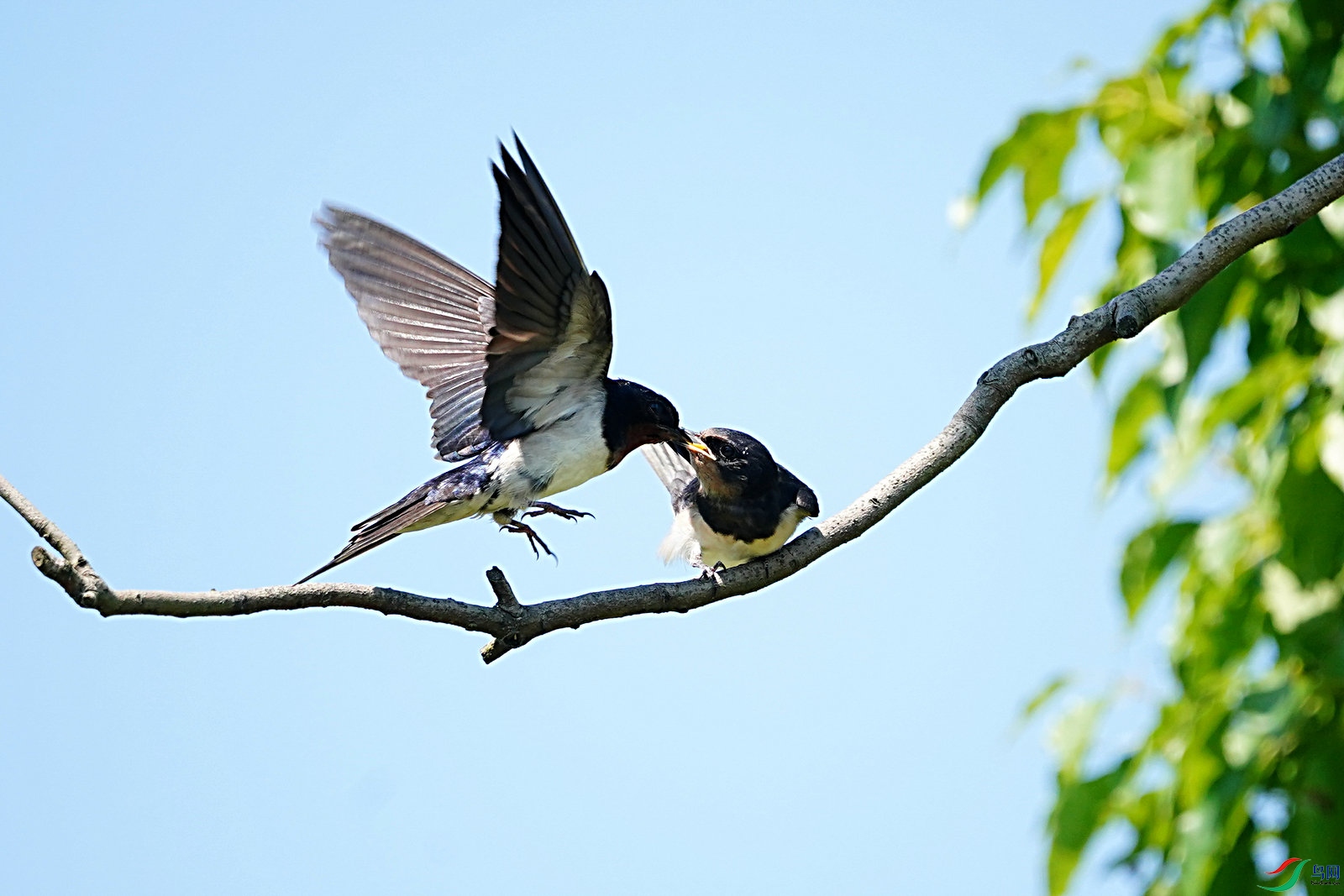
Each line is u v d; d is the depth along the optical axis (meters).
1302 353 10.55
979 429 9.08
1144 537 10.52
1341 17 10.27
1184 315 9.96
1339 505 9.30
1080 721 9.99
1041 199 11.23
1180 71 10.92
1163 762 9.69
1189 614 10.40
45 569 7.16
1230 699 9.52
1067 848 9.75
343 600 7.86
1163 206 10.12
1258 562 9.99
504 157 9.27
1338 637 9.30
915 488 9.10
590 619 8.59
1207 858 8.92
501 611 8.34
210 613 7.51
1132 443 10.88
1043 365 9.02
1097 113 10.98
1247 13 10.86
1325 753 9.17
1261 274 10.59
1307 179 8.78
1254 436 10.05
